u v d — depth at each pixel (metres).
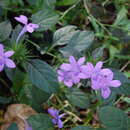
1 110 0.57
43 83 0.49
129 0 0.71
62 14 0.66
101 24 0.67
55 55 0.61
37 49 0.61
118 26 0.68
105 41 0.68
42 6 0.64
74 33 0.58
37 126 0.49
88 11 0.67
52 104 0.59
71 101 0.54
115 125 0.48
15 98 0.56
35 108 0.55
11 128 0.45
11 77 0.53
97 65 0.48
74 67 0.48
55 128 0.56
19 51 0.51
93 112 0.59
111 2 0.72
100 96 0.54
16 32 0.53
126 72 0.63
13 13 0.66
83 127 0.48
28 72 0.50
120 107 0.63
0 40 0.54
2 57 0.47
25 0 0.69
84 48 0.55
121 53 0.67
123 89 0.52
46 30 0.61
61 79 0.49
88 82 0.53
